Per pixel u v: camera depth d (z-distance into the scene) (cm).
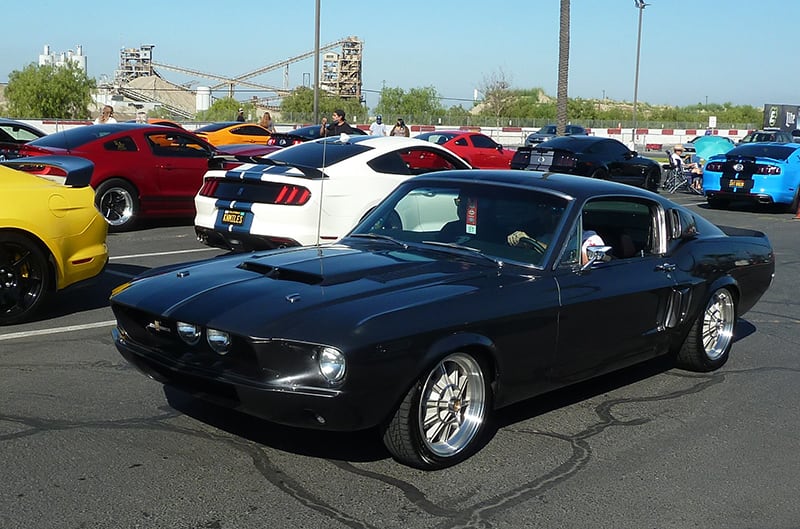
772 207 1931
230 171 891
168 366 427
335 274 458
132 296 456
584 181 561
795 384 626
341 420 393
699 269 604
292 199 845
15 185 686
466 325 428
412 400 412
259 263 484
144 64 10081
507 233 512
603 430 513
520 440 489
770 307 904
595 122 5894
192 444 457
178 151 1288
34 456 433
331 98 5703
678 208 617
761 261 682
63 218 697
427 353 411
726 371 655
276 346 390
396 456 430
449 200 546
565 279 492
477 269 481
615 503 411
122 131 1244
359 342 387
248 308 414
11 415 491
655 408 559
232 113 5072
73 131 1249
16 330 682
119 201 1237
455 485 422
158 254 1055
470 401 450
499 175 562
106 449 446
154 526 365
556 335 482
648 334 560
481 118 5356
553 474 442
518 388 470
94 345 646
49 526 361
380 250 516
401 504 397
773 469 462
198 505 387
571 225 508
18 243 675
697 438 506
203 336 415
